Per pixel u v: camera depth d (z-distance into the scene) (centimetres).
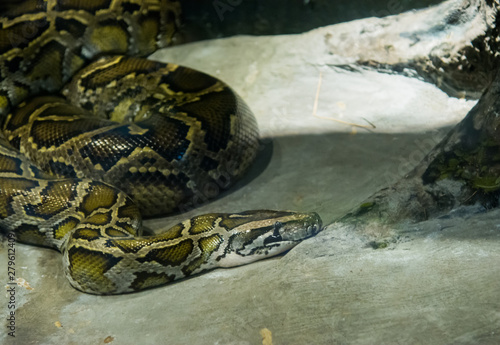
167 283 142
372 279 129
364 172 154
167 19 183
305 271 133
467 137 140
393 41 176
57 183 152
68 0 169
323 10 190
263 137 166
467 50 163
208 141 155
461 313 123
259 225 143
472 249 129
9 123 165
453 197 138
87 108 171
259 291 132
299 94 175
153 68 170
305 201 151
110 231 144
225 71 184
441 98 168
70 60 171
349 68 179
